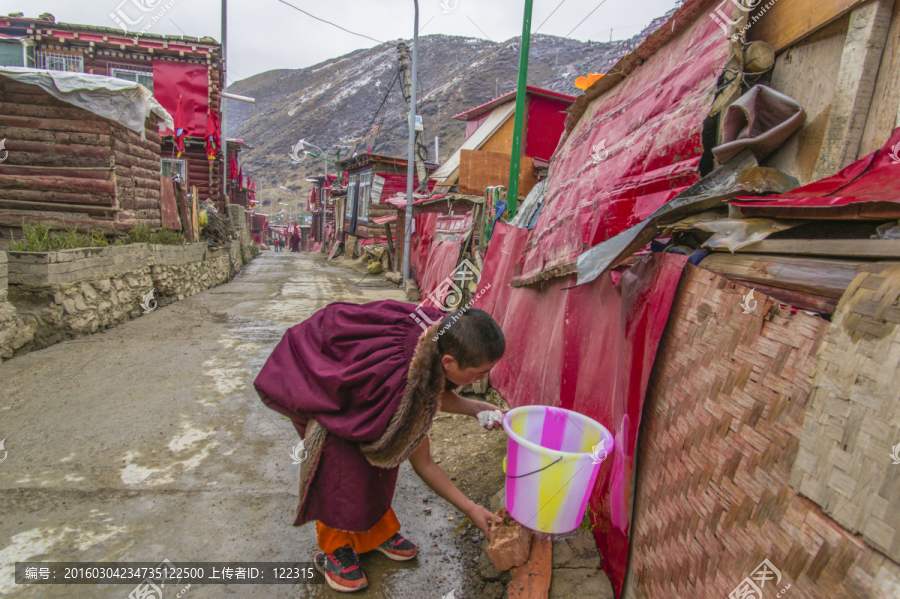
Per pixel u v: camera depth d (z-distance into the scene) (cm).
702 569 122
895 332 92
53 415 347
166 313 762
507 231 452
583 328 250
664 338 163
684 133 210
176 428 335
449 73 12056
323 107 13062
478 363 163
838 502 94
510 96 1172
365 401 168
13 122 687
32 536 220
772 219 146
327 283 1291
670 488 144
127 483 266
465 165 823
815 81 175
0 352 460
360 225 2052
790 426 109
